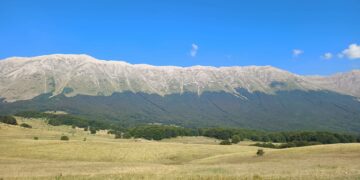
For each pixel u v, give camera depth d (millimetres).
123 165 74500
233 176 42344
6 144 117438
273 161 79250
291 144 157875
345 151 84375
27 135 160125
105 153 109625
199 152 114500
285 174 45219
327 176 40812
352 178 38469
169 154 111125
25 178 45562
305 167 60438
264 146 159000
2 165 72000
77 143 121688
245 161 84562
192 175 44750
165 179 40250
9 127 178500
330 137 193750
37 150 110125
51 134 174125
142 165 75312
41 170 62031
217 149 120062
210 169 58281
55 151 109688
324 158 77062
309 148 93062
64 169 63781
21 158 94438
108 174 48438
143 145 123062
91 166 70750
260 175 43812
